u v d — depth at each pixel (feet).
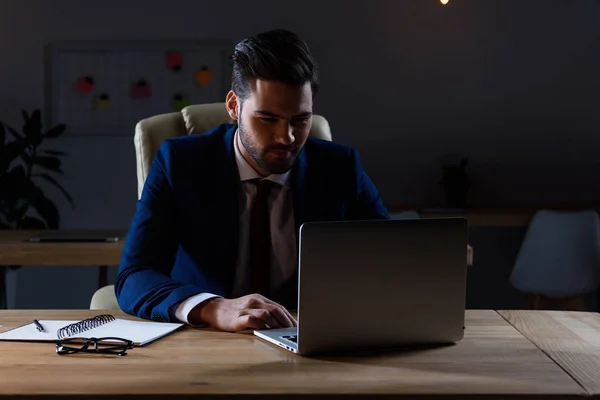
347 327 3.76
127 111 13.01
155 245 5.03
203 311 4.31
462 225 3.96
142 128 6.42
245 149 5.05
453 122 13.34
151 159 6.37
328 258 3.67
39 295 13.51
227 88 13.02
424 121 13.33
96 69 12.96
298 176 5.35
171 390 3.18
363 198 5.61
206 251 5.23
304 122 4.51
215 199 5.23
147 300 4.49
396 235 3.80
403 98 13.29
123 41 12.92
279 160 4.58
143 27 12.96
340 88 13.24
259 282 5.25
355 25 13.12
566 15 13.17
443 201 13.46
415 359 3.70
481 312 4.84
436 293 3.93
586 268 10.89
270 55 4.32
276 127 4.44
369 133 13.33
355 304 3.76
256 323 4.12
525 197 13.48
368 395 3.15
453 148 13.39
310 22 13.10
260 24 13.03
